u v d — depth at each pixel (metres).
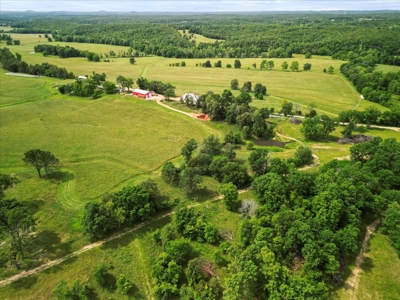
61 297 40.44
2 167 76.00
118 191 61.84
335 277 44.09
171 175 68.69
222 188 60.31
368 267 46.97
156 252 50.22
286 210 51.50
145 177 72.62
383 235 53.50
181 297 42.03
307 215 52.34
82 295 41.69
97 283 44.34
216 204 61.94
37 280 44.84
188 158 77.12
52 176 72.19
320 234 46.81
